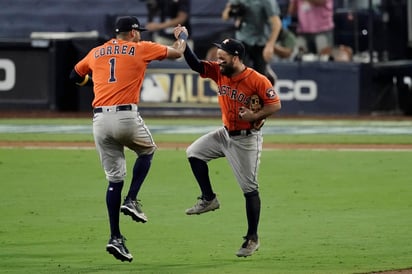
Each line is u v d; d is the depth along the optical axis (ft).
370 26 267.59
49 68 266.36
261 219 128.36
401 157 185.47
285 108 266.16
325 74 266.16
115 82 102.78
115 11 311.88
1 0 320.50
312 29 273.95
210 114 263.70
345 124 248.93
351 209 134.72
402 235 118.21
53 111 266.98
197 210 108.88
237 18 208.23
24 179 159.02
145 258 106.93
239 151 104.32
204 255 108.27
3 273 98.68
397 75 266.77
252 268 101.19
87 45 264.93
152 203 140.26
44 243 113.91
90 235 118.52
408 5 272.31
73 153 188.96
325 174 164.86
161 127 237.04
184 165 174.70
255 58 209.36
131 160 179.32
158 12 272.10
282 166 173.58
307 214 131.54
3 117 255.50
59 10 315.78
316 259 105.50
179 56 104.12
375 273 98.22
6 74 266.77
